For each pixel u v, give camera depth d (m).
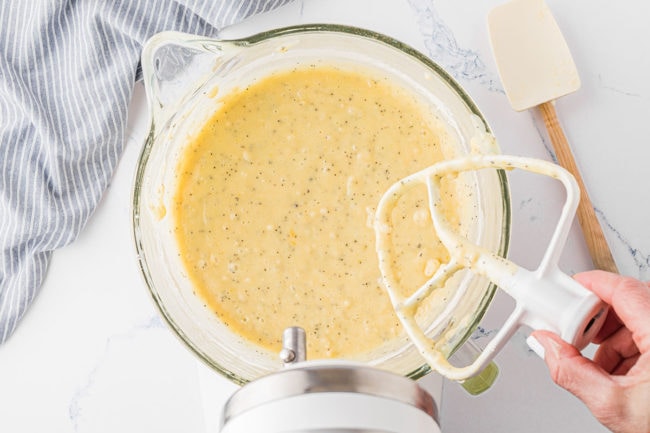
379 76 0.78
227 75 0.77
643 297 0.60
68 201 0.82
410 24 0.82
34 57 0.84
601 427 0.76
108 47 0.83
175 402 0.79
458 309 0.72
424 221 0.75
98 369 0.80
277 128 0.78
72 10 0.84
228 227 0.77
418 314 0.74
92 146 0.82
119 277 0.81
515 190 0.79
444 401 0.77
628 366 0.69
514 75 0.78
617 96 0.79
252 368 0.73
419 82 0.77
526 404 0.76
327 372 0.54
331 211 0.76
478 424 0.76
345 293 0.75
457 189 0.76
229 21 0.81
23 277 0.81
